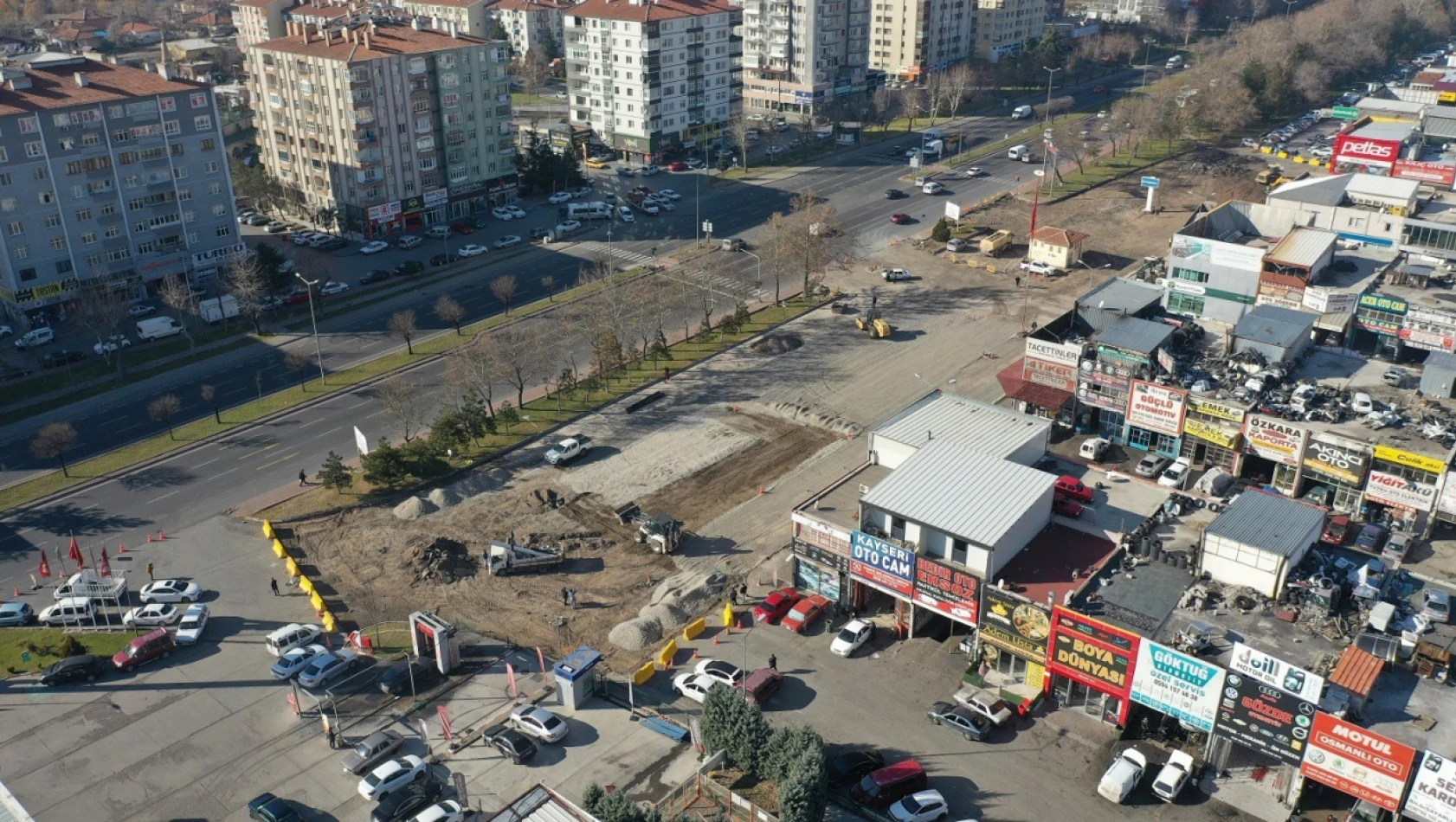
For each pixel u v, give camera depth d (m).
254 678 84.12
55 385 132.50
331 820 70.44
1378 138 175.88
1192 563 80.12
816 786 66.44
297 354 140.50
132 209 152.75
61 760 75.81
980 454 91.25
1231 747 72.38
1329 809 68.88
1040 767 73.69
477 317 151.62
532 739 76.25
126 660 84.56
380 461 108.06
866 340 143.38
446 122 189.00
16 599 94.12
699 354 139.75
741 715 72.31
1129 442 109.56
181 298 143.50
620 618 90.38
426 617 84.50
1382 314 118.12
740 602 91.62
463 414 114.94
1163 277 143.38
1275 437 98.62
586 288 159.75
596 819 57.97
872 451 97.94
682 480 111.19
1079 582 80.69
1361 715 66.06
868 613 90.00
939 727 77.38
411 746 76.75
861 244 180.38
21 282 144.38
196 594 93.25
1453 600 76.75
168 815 70.94
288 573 96.94
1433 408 101.69
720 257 168.12
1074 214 196.00
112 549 100.69
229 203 163.25
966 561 81.56
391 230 185.50
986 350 139.88
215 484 111.50
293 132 188.25
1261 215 150.50
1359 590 76.06
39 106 141.38
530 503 107.31
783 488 109.25
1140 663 72.19
